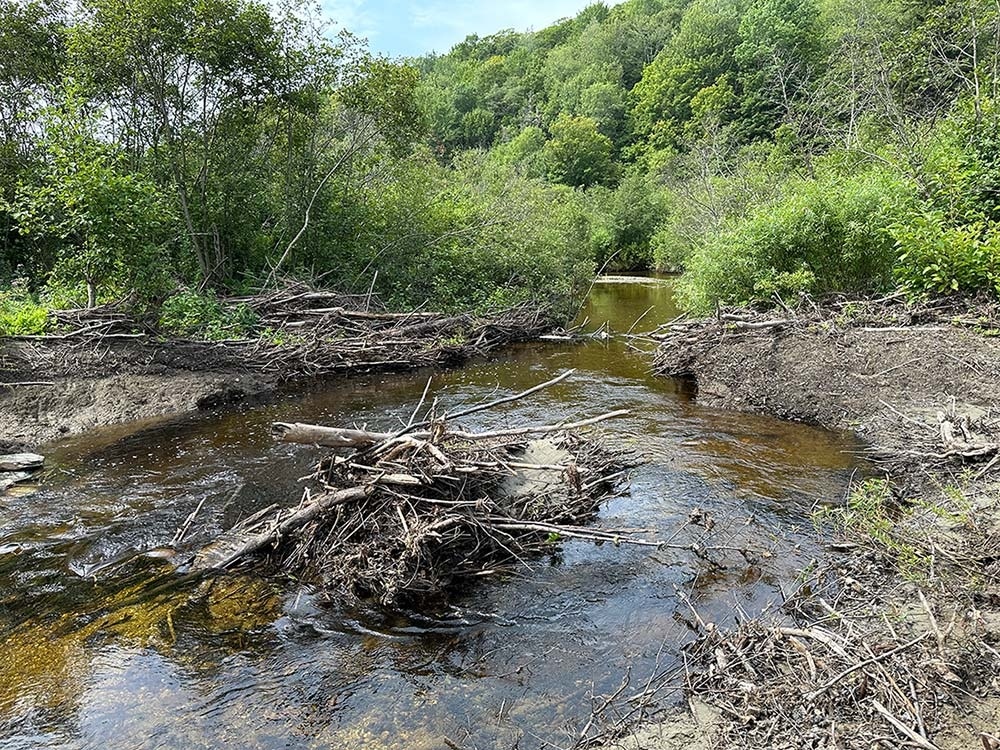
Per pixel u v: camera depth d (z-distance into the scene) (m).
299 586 4.96
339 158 17.92
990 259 9.24
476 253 18.31
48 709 3.74
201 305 12.70
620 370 12.20
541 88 68.81
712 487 6.59
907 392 8.09
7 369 9.64
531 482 6.17
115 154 12.34
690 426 8.59
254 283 15.74
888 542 4.81
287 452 7.96
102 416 9.21
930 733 3.09
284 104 16.19
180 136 15.05
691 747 3.22
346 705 3.73
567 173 47.19
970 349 8.27
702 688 3.61
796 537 5.49
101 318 11.16
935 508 5.11
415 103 18.16
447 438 5.64
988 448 6.05
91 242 11.22
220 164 15.88
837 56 22.19
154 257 11.96
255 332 12.81
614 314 19.56
